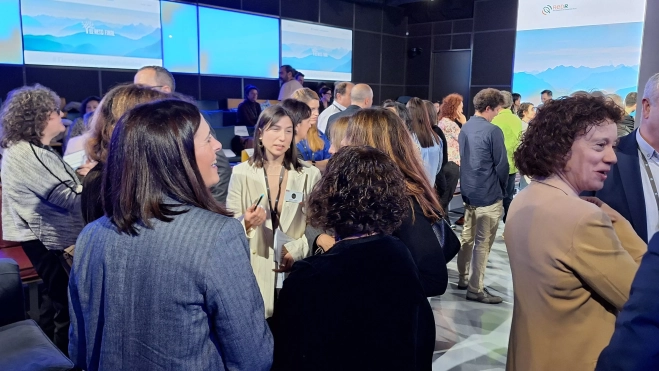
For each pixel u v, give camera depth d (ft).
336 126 7.15
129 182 2.86
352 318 3.15
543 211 3.47
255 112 21.50
